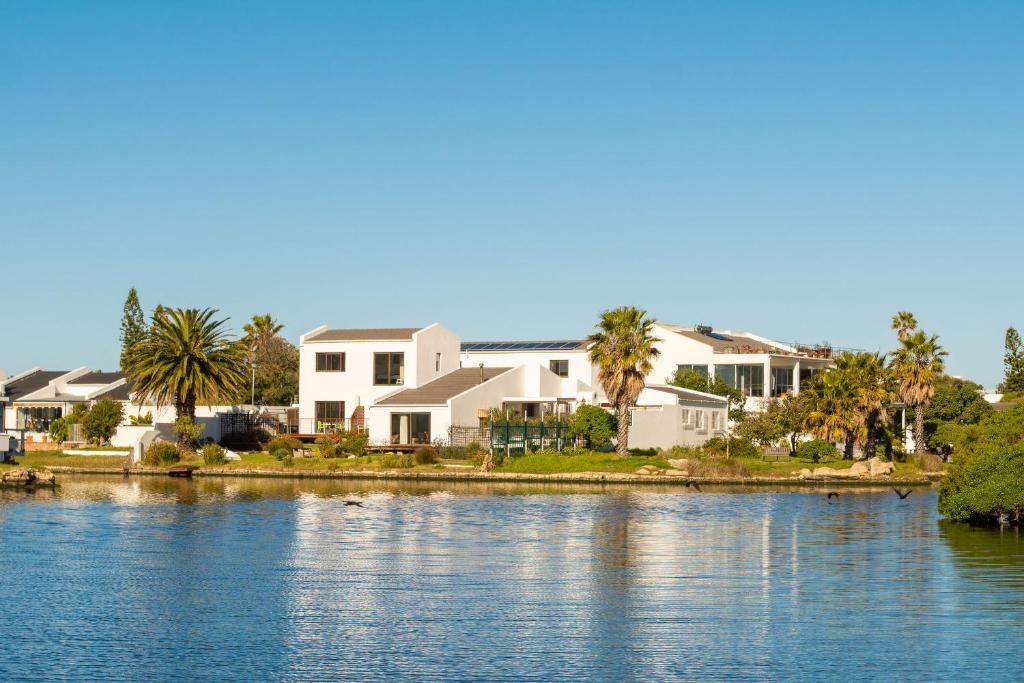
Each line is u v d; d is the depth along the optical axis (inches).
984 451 2107.5
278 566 1553.9
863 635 1143.0
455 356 4352.9
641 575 1491.1
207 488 2869.1
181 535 1870.1
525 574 1496.1
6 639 1123.3
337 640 1121.4
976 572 1512.1
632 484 3171.8
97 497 2564.0
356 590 1375.5
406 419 3816.4
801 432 4158.5
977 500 2020.2
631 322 3540.8
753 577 1477.6
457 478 3245.6
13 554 1653.5
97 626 1179.3
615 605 1288.1
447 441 3720.5
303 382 4266.7
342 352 4229.8
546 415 3833.7
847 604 1294.3
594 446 3752.5
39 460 3533.5
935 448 4264.3
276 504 2407.7
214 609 1262.3
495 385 3956.7
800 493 2928.2
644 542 1815.9
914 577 1475.1
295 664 1034.1
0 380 4874.5
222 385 3774.6
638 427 3951.8
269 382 5428.2
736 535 1916.8
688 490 2977.4
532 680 988.6
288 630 1162.0
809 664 1036.5
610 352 3523.6
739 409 4473.4
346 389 4215.1
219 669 1018.1
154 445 3572.8
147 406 4160.9
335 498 2573.8
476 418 3860.7
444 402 3754.9
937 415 4335.6
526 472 3329.2
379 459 3501.5
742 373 4847.4
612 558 1638.8
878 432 4035.4
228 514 2192.4
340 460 3513.8
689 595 1350.9
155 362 3713.1
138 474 3403.1
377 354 4183.1
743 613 1245.7
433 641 1117.7
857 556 1663.4
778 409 4237.2
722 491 2962.6
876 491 3048.7
